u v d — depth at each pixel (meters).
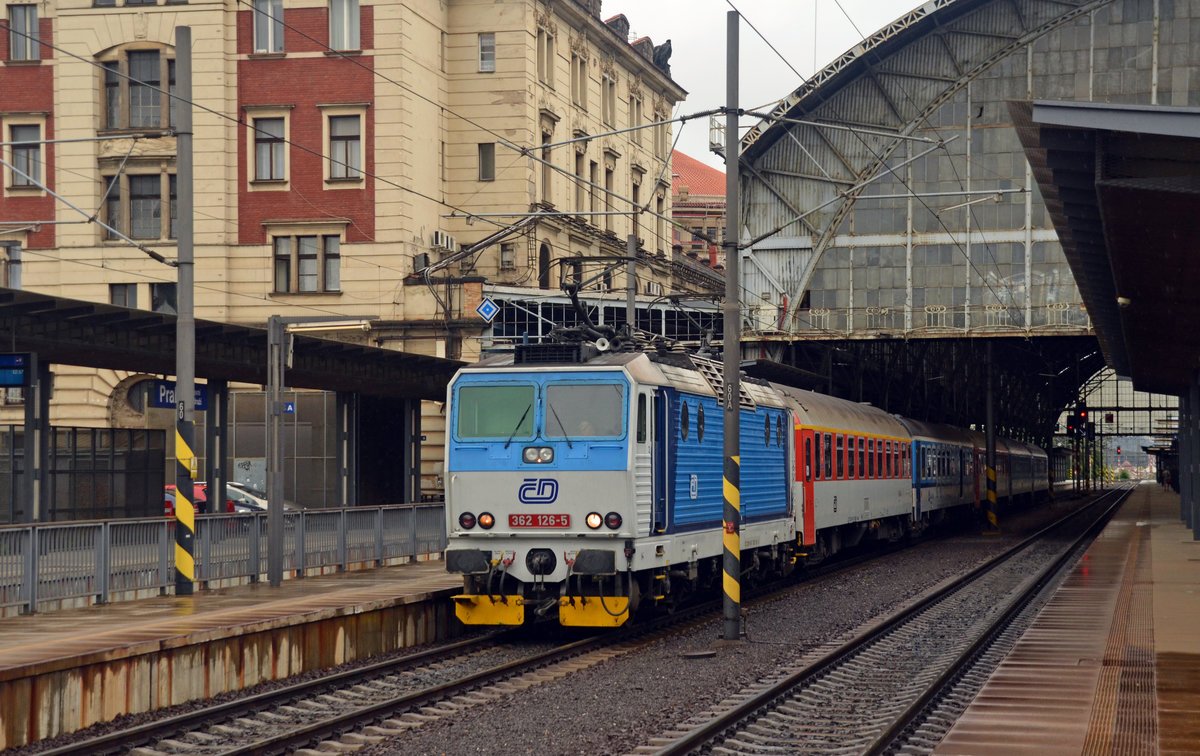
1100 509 75.06
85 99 46.22
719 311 48.25
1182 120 13.45
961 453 48.38
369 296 45.94
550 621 19.94
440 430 45.41
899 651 17.12
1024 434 89.75
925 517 41.88
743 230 46.53
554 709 12.64
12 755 10.99
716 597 22.98
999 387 73.69
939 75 44.50
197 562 19.30
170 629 14.19
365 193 46.06
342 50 46.34
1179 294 22.30
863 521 32.38
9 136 46.59
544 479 17.11
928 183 44.75
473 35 50.38
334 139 46.53
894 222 45.06
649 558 17.38
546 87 52.06
